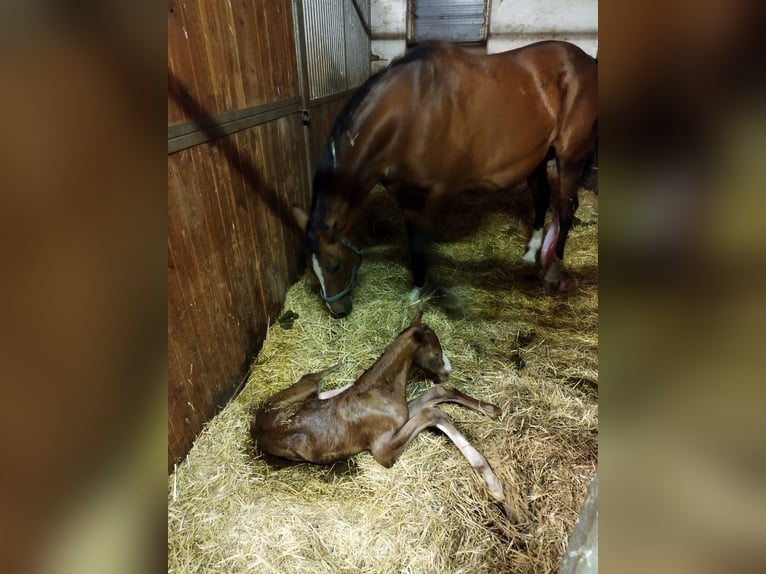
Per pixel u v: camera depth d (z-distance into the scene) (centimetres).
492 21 432
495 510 142
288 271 247
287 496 146
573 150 247
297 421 154
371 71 455
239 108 188
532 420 172
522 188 394
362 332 223
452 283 263
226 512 140
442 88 200
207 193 167
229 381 187
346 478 152
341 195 189
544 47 236
